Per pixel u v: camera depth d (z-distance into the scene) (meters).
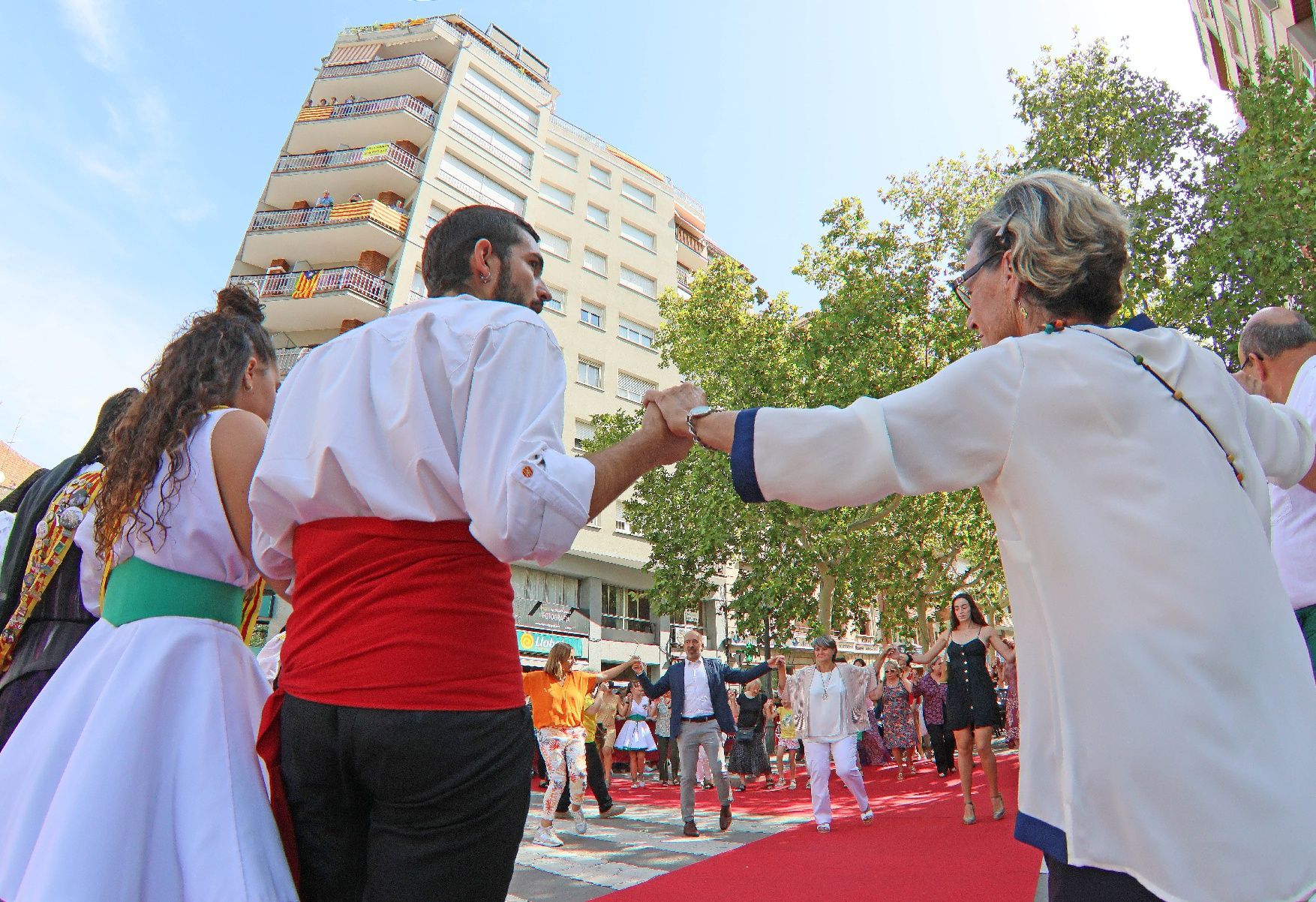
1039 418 1.35
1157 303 15.98
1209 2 27.19
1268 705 1.20
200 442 1.80
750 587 24.12
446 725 1.37
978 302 1.70
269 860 1.52
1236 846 1.12
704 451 23.88
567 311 31.53
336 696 1.41
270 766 1.56
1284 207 13.46
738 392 23.28
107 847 1.44
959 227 21.31
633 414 25.83
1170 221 15.56
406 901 1.35
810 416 1.43
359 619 1.43
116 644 1.71
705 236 40.25
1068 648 1.27
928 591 28.08
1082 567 1.27
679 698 8.44
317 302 25.25
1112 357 1.38
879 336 21.47
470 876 1.39
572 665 8.69
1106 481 1.30
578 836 8.53
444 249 1.83
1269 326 2.91
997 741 24.23
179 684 1.66
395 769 1.36
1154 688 1.19
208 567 1.76
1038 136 17.36
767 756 13.95
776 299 24.34
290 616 1.59
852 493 1.36
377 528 1.46
